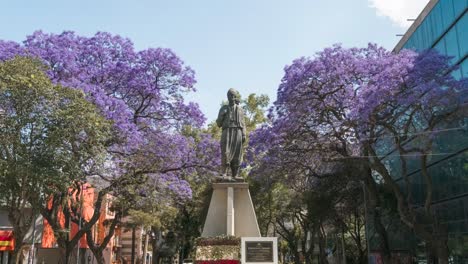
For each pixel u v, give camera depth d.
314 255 64.81
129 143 22.73
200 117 27.00
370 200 27.98
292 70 25.53
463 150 25.31
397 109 23.69
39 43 24.00
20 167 15.59
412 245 32.81
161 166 25.89
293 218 50.34
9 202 18.09
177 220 43.38
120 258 59.03
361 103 22.58
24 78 15.59
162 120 26.94
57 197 24.36
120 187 25.22
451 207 27.23
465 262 25.39
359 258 40.50
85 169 22.02
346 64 24.45
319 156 28.52
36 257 34.47
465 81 22.00
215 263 12.92
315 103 25.34
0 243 29.73
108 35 25.69
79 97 17.34
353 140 25.64
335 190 33.94
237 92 15.36
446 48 27.92
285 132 26.41
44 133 16.22
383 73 22.25
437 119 21.56
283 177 30.39
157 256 46.22
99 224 48.47
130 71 25.20
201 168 26.97
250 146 28.61
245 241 12.98
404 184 33.91
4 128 15.92
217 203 14.23
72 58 23.36
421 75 21.67
